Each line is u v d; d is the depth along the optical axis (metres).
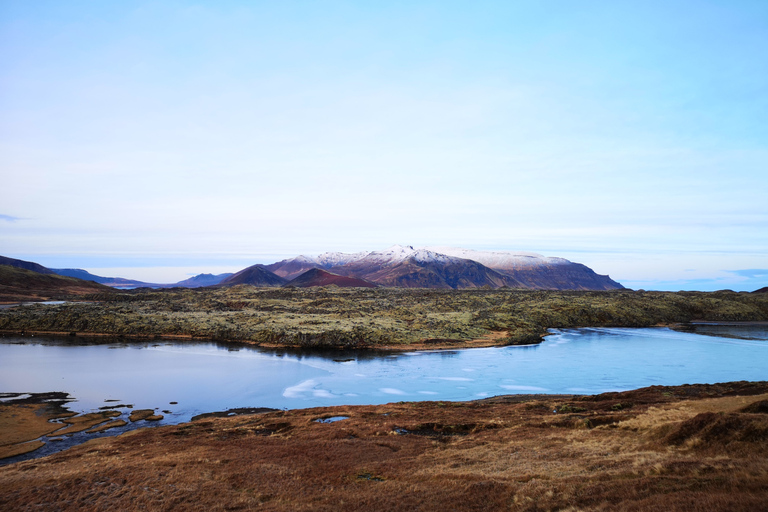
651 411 47.06
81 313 182.75
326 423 55.88
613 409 53.59
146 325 171.38
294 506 27.00
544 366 108.88
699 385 67.88
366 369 106.12
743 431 29.19
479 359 120.44
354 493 28.83
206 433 52.75
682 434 32.50
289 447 43.41
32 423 63.03
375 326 162.75
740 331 191.75
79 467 38.94
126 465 38.00
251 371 103.62
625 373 99.31
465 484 28.38
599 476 25.98
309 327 160.88
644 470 25.39
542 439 41.28
